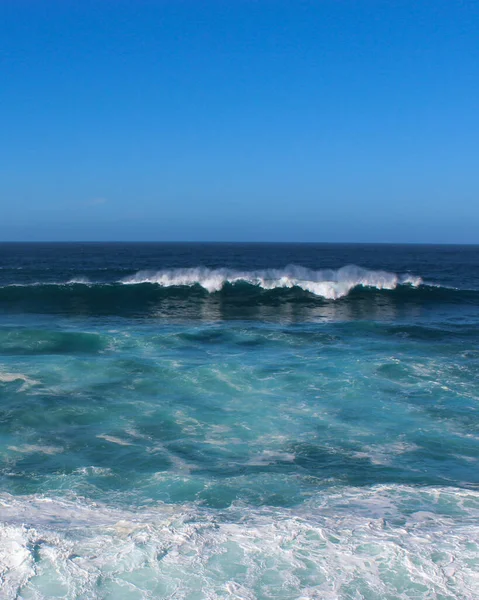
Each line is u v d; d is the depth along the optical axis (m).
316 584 4.02
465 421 8.64
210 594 3.91
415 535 4.77
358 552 4.45
